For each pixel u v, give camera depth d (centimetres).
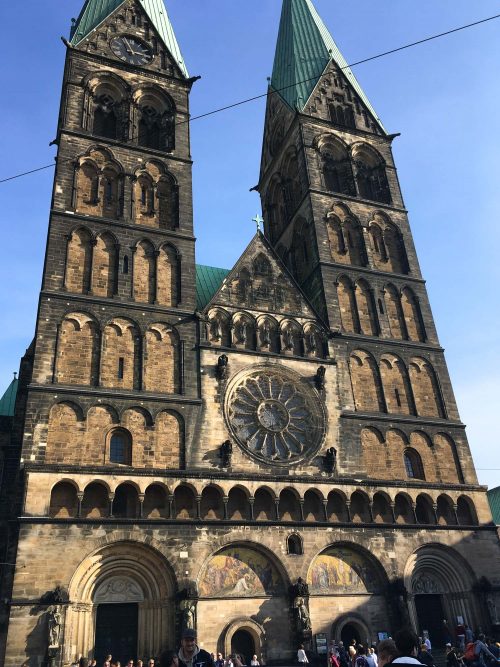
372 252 6512
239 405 4950
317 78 7625
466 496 5319
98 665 3800
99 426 4372
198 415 4722
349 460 5062
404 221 6888
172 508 4253
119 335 4850
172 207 5791
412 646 1030
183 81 6631
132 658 3875
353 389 5488
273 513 4606
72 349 4628
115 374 4678
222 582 4238
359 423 5278
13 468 4869
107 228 5316
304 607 4281
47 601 3628
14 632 3519
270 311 5525
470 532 5162
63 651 3584
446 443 5591
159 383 4781
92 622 3834
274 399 5100
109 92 6284
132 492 4275
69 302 4794
